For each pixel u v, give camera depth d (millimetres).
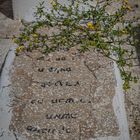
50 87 2404
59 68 2533
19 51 2676
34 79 2467
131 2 3285
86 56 2611
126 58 2689
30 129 2168
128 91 2471
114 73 2480
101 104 2293
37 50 2691
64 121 2201
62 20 2912
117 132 2145
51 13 2998
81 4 2982
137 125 2271
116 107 2277
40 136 2129
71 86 2402
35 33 2805
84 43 2705
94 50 2654
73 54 2635
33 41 2754
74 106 2281
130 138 2189
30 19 2996
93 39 2701
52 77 2471
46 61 2596
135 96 2443
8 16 3129
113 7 3129
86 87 2393
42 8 2938
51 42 2742
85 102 2305
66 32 2793
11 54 2678
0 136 2150
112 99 2322
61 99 2328
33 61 2602
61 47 2699
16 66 2572
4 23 3064
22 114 2256
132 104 2396
